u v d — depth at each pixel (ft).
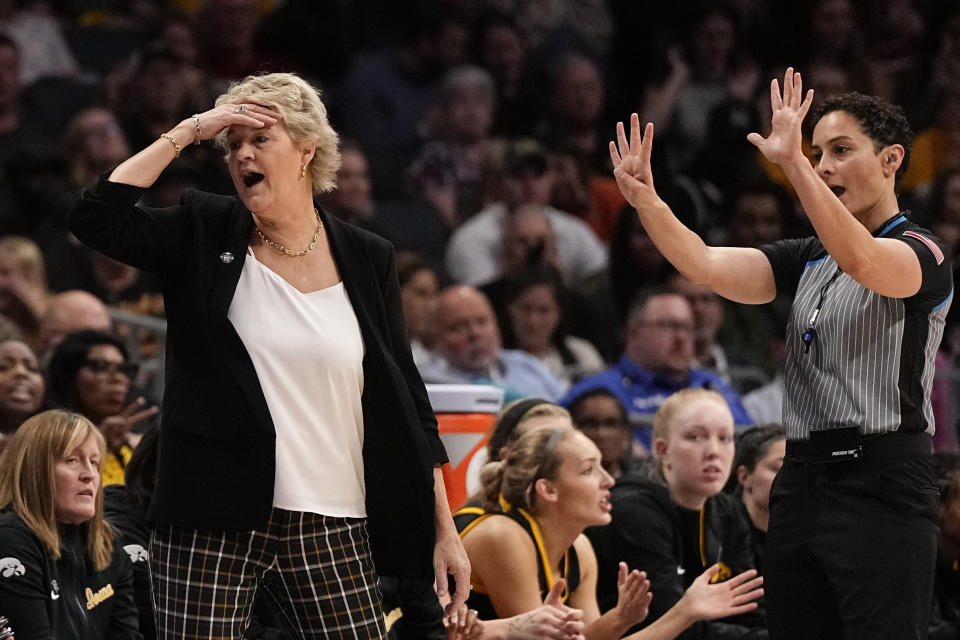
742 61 121.49
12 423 58.90
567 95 115.14
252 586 34.19
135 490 49.42
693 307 85.46
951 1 127.24
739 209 98.99
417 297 83.97
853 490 37.58
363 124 111.45
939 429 79.92
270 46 113.80
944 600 55.11
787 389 39.50
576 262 100.01
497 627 46.57
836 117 38.68
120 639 46.88
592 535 54.75
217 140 35.78
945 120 122.42
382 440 35.17
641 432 73.46
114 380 59.36
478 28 116.26
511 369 78.74
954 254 102.32
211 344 33.91
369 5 118.21
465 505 52.13
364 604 34.78
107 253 34.09
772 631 39.32
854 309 37.86
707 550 54.75
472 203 104.94
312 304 34.78
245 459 33.58
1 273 76.28
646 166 38.40
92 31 114.21
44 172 88.69
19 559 43.57
